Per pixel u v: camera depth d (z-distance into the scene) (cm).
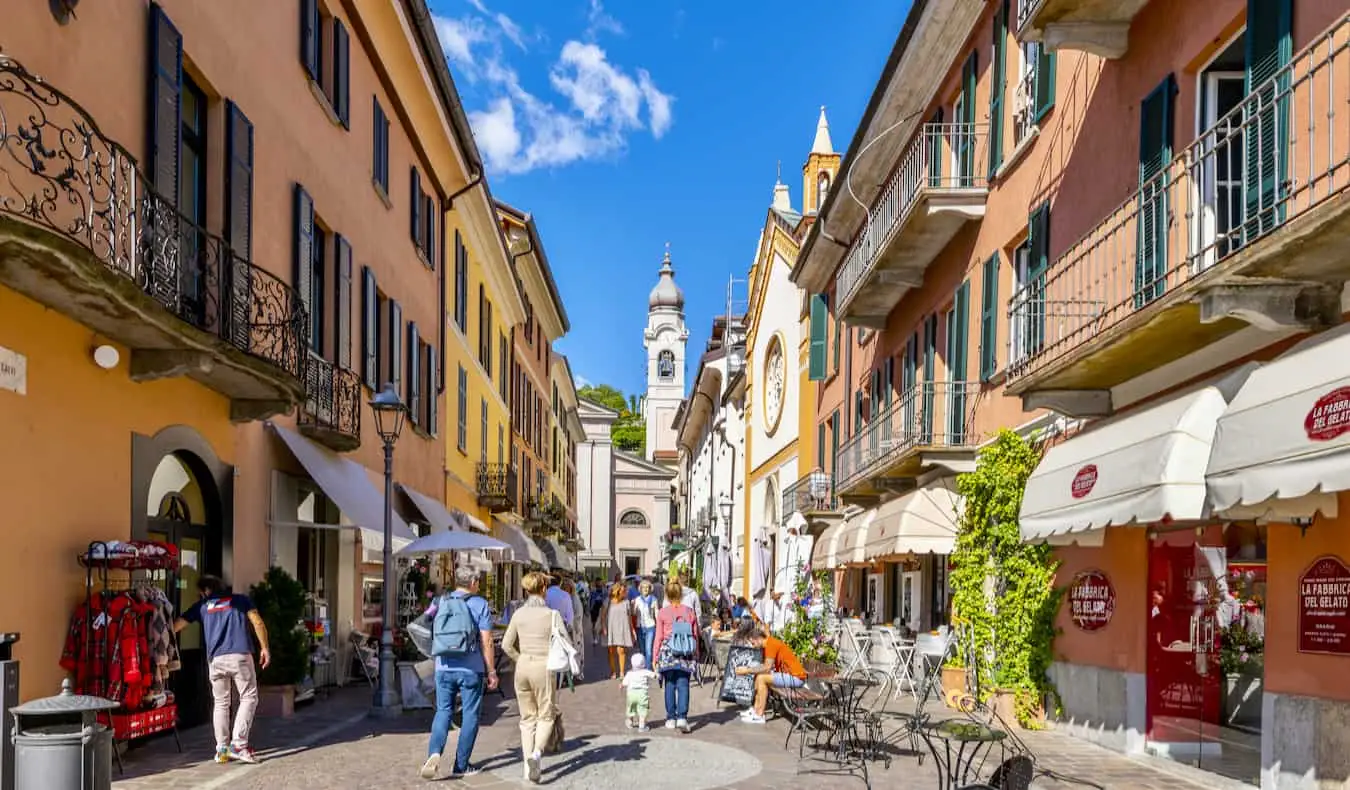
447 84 2069
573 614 1678
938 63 1809
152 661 890
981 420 1538
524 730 883
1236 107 771
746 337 4528
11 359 750
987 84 1582
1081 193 1195
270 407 1169
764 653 1316
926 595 1870
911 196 1777
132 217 823
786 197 4088
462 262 2631
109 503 895
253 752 973
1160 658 1017
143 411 961
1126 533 1066
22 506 767
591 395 12100
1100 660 1114
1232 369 875
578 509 8325
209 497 1136
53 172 790
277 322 1146
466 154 2398
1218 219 939
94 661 838
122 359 916
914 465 1656
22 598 768
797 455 3381
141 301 805
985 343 1521
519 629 890
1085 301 1028
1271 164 817
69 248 689
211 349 939
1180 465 803
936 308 1808
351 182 1639
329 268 1520
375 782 856
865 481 1919
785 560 3378
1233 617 930
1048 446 1256
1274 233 679
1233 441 721
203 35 1079
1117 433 947
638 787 866
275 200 1295
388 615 1312
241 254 1150
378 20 1738
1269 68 819
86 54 842
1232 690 955
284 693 1224
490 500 2897
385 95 1877
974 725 731
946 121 1809
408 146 2064
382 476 1772
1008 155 1464
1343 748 734
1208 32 930
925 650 1462
